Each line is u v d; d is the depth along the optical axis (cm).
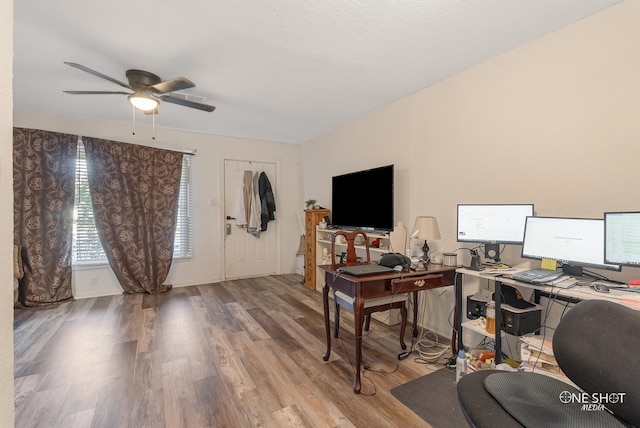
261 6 173
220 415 169
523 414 97
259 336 273
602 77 180
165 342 259
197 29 195
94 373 210
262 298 391
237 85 284
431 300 290
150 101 255
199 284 463
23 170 347
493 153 238
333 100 326
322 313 335
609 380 90
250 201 504
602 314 99
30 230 350
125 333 278
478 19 187
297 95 311
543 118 207
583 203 189
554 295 186
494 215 219
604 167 180
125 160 399
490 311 203
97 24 190
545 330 200
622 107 173
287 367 220
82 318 315
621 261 151
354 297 197
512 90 224
